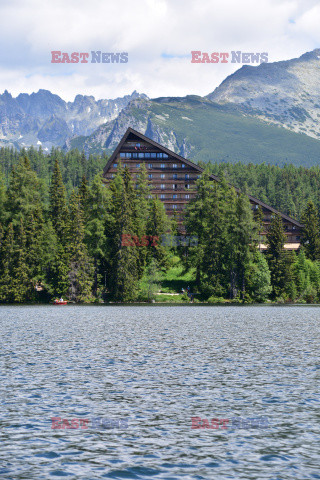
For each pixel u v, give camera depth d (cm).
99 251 10706
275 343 4209
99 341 4281
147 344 4103
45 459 1603
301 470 1520
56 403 2230
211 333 4966
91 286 10612
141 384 2600
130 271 10519
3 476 1470
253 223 11019
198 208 11025
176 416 2058
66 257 10444
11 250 10231
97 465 1557
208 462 1584
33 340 4322
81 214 10662
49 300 10600
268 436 1823
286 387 2547
